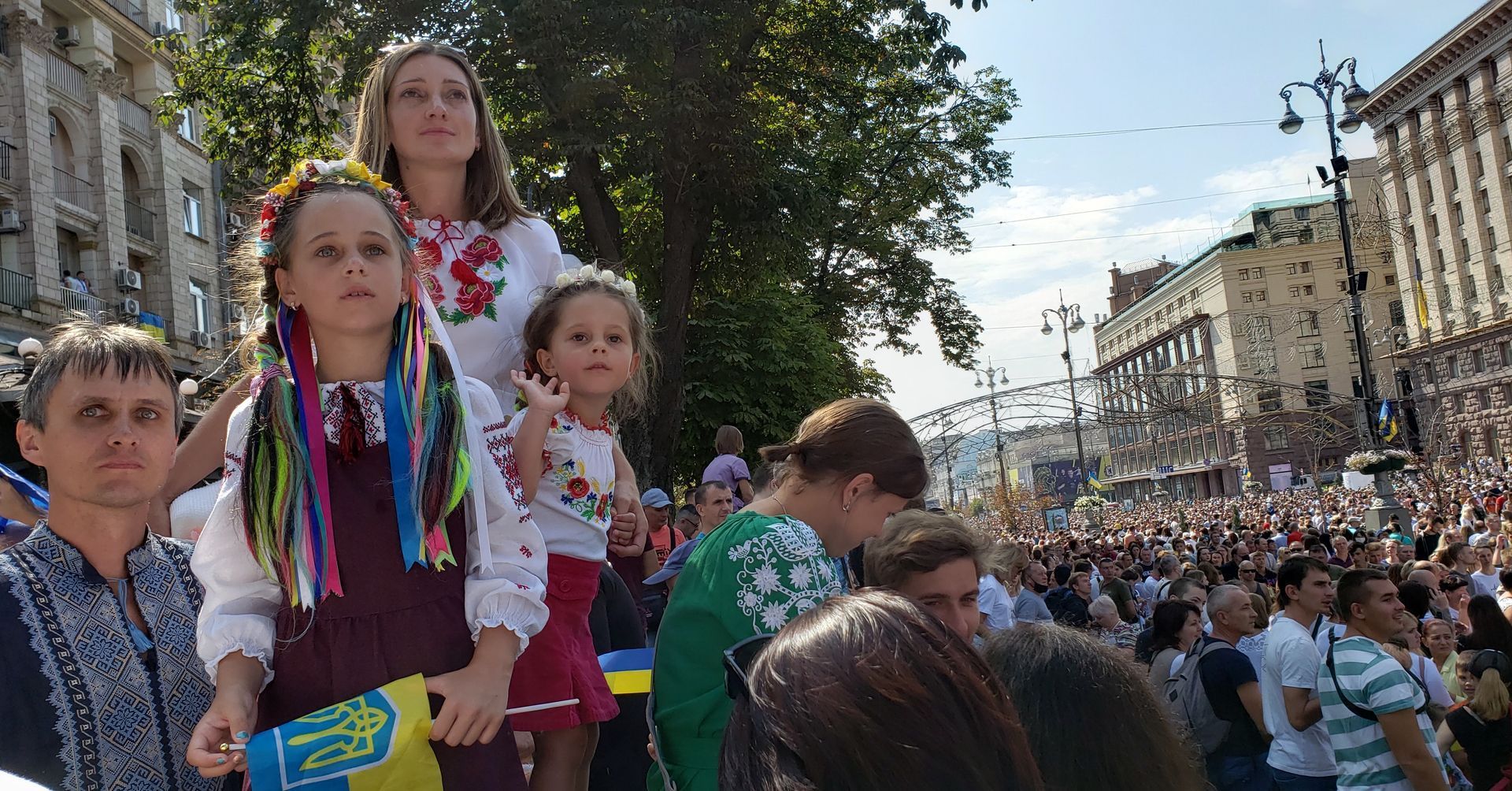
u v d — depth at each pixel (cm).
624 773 321
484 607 177
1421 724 490
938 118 2641
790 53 1797
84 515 204
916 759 94
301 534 170
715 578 216
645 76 1453
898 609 107
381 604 174
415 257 200
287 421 174
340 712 162
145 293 2461
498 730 181
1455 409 5600
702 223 1655
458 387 187
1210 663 567
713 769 207
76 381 203
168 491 237
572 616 246
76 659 196
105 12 2336
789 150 1683
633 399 291
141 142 2464
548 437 254
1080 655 167
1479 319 5331
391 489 178
